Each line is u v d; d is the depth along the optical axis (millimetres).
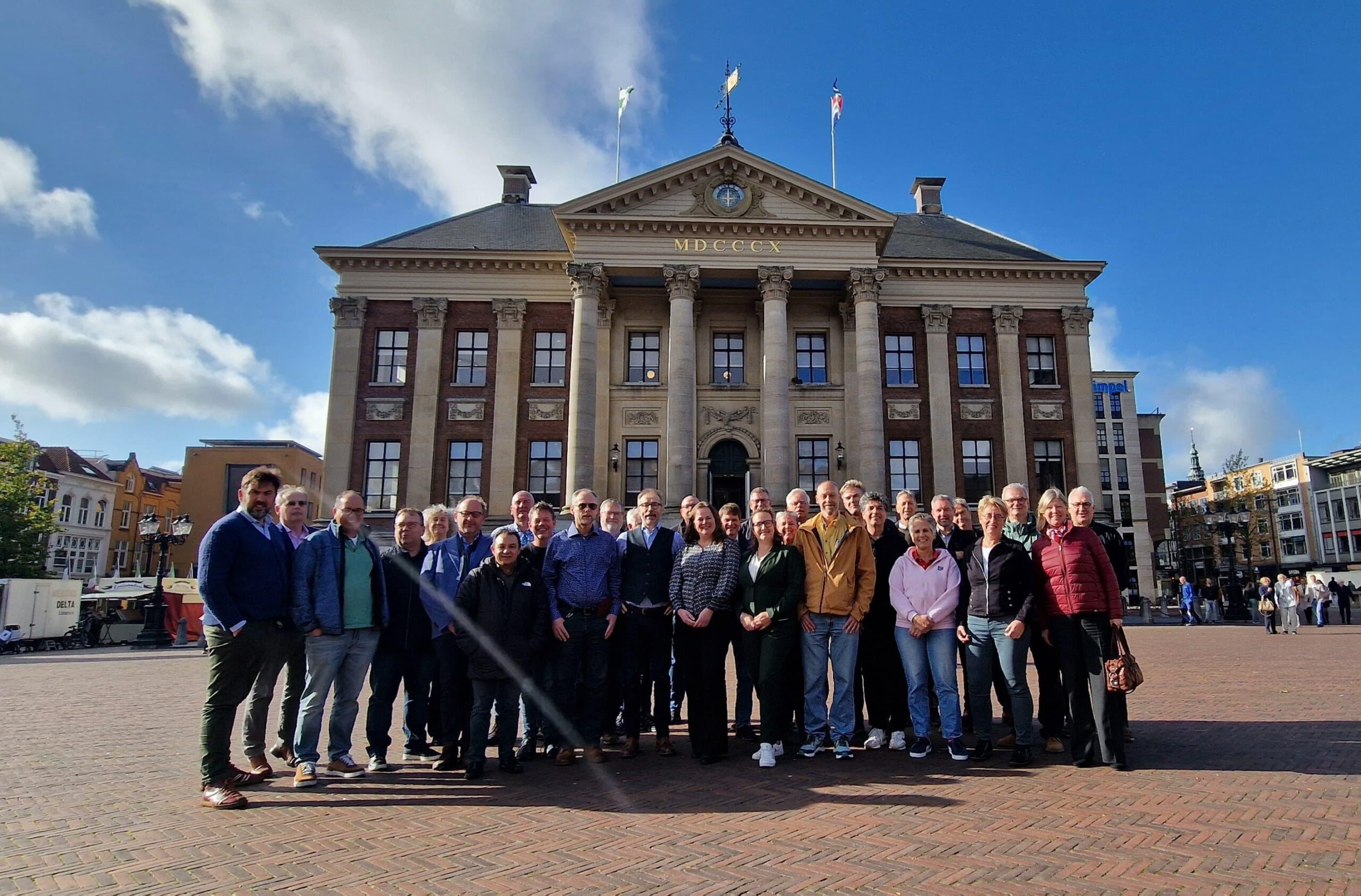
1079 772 6930
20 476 48500
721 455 31391
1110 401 71000
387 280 32500
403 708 11758
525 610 7277
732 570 7719
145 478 76750
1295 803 5836
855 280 29859
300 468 67750
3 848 5027
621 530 9859
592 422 28688
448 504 30984
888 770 7145
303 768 6660
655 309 32219
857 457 30875
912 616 7660
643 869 4652
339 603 6879
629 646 7973
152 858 4844
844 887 4375
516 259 32156
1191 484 98562
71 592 32906
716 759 7598
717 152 29922
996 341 32938
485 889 4348
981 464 32250
